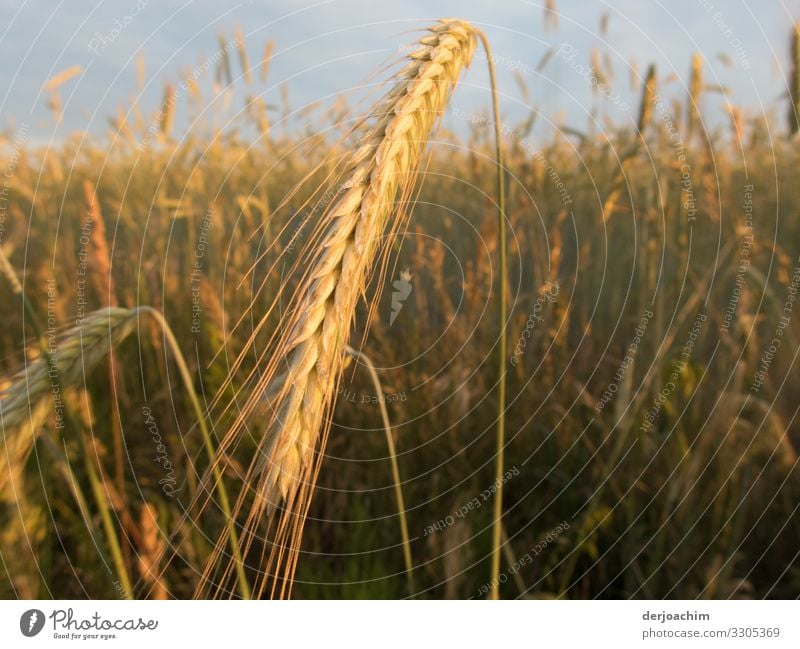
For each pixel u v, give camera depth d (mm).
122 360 3080
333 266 1160
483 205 3758
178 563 2344
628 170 3381
